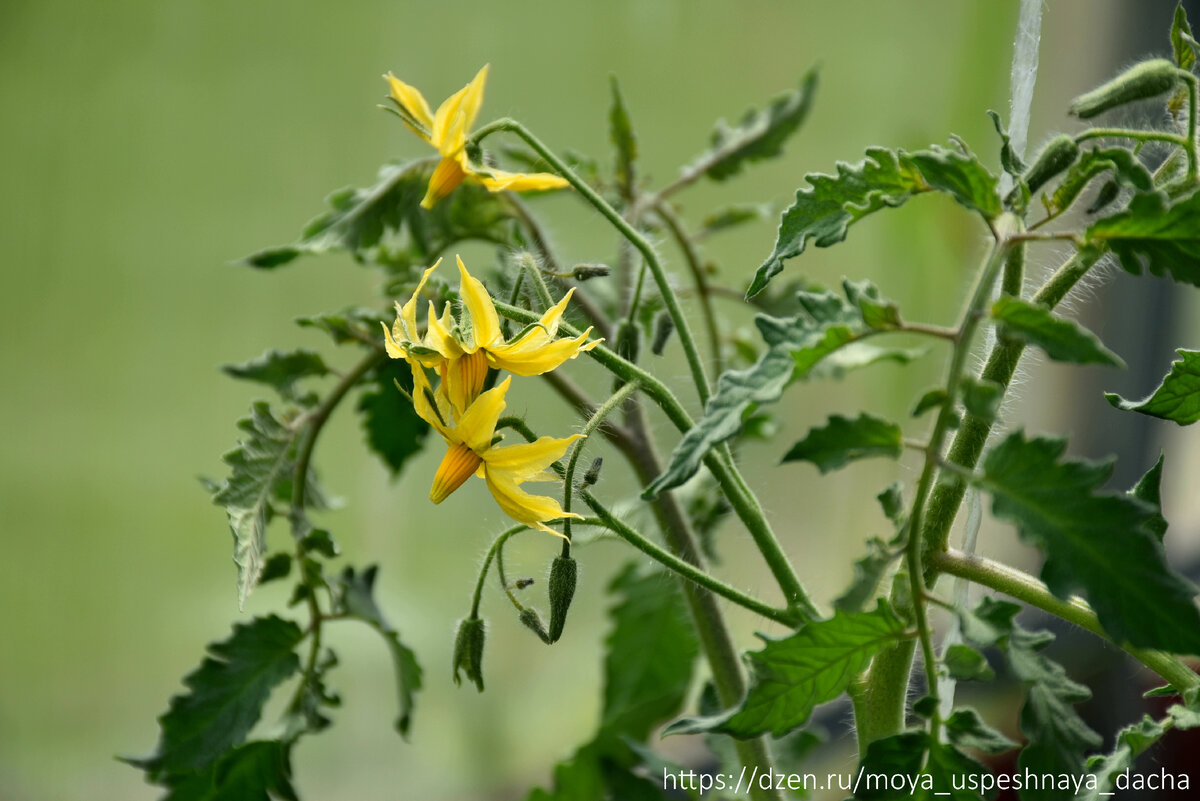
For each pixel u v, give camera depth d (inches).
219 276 59.2
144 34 53.7
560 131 61.7
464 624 47.3
